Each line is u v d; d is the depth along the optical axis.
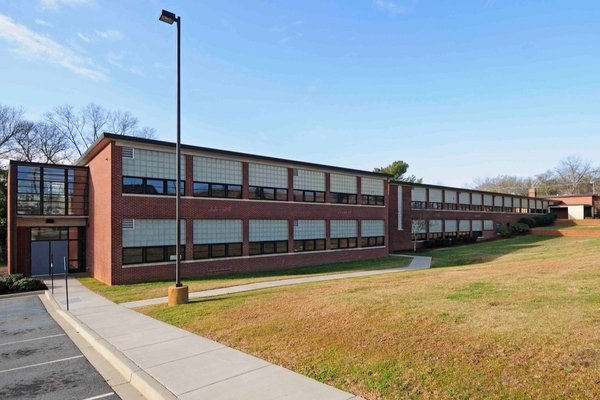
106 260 20.19
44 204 23.94
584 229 49.47
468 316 7.54
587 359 5.14
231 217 24.16
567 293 8.76
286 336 8.00
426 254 36.41
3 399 6.17
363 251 33.12
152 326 10.21
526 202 61.34
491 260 27.12
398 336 6.99
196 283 19.31
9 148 42.53
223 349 7.80
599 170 90.94
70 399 6.12
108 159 20.14
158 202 21.12
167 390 5.92
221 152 23.58
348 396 5.27
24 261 23.64
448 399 4.75
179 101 13.34
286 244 27.34
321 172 30.30
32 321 12.38
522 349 5.73
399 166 62.41
